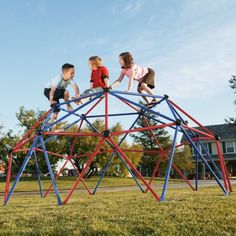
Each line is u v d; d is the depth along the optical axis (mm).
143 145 43750
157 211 4926
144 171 44750
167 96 7656
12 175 35938
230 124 33156
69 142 31703
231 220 4137
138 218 4410
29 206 6562
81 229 3922
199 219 4230
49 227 4113
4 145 33938
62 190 17203
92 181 26766
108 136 6410
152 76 7816
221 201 5848
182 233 3648
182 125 7211
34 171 36969
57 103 7648
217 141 8445
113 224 4117
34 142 7273
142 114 9125
